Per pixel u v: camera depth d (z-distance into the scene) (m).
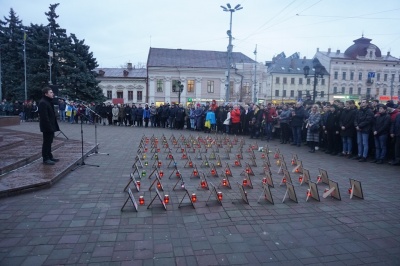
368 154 10.93
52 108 8.05
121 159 9.75
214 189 5.66
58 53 32.22
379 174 8.22
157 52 54.00
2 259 3.48
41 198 5.62
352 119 10.66
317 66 18.78
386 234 4.33
